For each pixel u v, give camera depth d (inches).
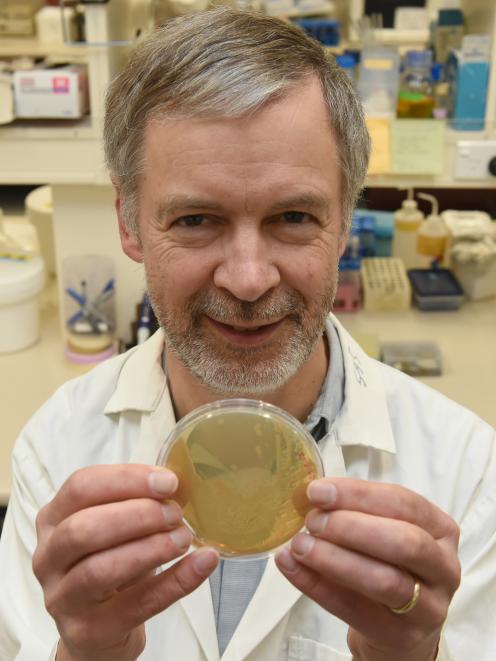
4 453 38.4
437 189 62.1
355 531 17.8
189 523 19.8
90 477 18.7
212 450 20.0
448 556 18.6
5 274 47.4
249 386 22.2
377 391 27.1
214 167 19.9
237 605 24.5
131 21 47.0
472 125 46.8
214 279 21.2
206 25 21.1
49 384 44.9
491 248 53.4
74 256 47.9
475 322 51.7
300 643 24.2
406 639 19.1
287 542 19.9
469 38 45.5
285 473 19.9
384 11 52.3
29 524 27.0
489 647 24.1
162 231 21.5
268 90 19.5
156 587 18.8
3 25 45.0
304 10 51.5
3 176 45.3
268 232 21.0
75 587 18.4
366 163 23.3
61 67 45.0
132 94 21.6
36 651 24.1
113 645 19.9
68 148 44.6
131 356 29.2
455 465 26.0
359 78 46.9
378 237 56.6
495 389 44.0
